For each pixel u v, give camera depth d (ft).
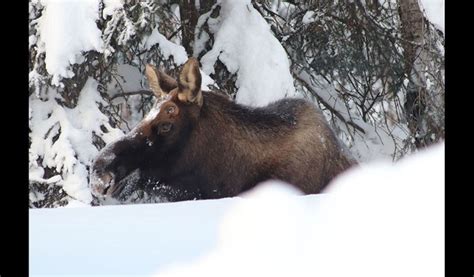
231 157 54.75
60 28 65.10
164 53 72.02
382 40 80.53
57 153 66.23
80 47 65.72
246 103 70.44
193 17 77.51
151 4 70.49
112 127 69.10
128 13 69.36
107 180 53.62
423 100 78.95
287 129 54.95
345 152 55.93
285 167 54.19
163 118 54.13
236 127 54.95
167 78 55.47
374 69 80.89
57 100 67.92
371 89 82.02
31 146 66.80
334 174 54.75
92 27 66.08
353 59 80.79
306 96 81.66
